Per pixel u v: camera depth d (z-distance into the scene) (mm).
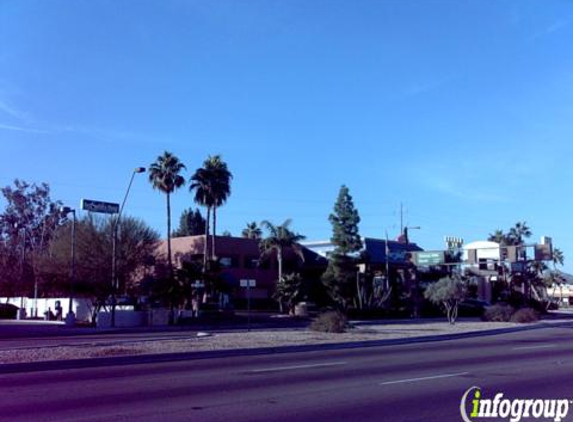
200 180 62312
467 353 20781
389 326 38812
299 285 61469
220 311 53156
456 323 42844
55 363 16484
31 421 9445
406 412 10117
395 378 14125
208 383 13398
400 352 21250
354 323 45812
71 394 11938
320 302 70062
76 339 30062
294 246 67062
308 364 17203
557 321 48094
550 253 61750
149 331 39125
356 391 12234
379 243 70438
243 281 36312
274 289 66438
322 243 76688
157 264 55719
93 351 19422
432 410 10289
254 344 22578
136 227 53812
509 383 13273
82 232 51156
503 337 30297
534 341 27172
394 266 69062
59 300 59469
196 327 43000
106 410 10312
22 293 69438
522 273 76062
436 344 25359
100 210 46031
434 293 42469
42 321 54000
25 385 13172
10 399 11391
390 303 64438
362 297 59875
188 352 19156
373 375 14695
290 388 12641
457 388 12602
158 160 60812
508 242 101062
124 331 39094
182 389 12539
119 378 14281
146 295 51250
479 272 76750
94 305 49406
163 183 60281
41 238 75500
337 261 60469
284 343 23156
